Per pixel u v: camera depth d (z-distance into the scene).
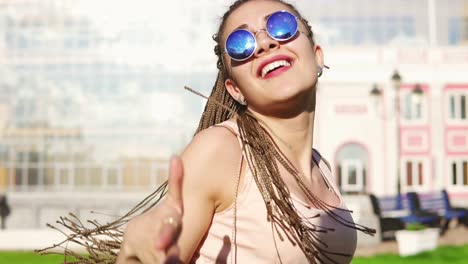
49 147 28.94
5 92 29.14
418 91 23.88
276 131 2.23
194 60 29.30
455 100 27.91
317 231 2.05
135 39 29.38
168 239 1.53
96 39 29.41
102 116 29.19
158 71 29.31
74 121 29.16
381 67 28.14
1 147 28.86
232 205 2.03
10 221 25.17
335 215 2.18
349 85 28.20
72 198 26.33
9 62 29.28
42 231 16.42
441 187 27.47
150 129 29.11
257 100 2.20
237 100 2.30
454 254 14.84
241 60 2.20
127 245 1.63
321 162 2.53
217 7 29.22
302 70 2.20
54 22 29.48
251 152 2.08
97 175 28.86
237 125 2.15
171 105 29.16
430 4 29.16
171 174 1.63
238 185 2.04
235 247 2.02
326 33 29.17
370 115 28.08
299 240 2.02
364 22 29.22
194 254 2.04
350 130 28.08
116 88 29.31
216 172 2.01
